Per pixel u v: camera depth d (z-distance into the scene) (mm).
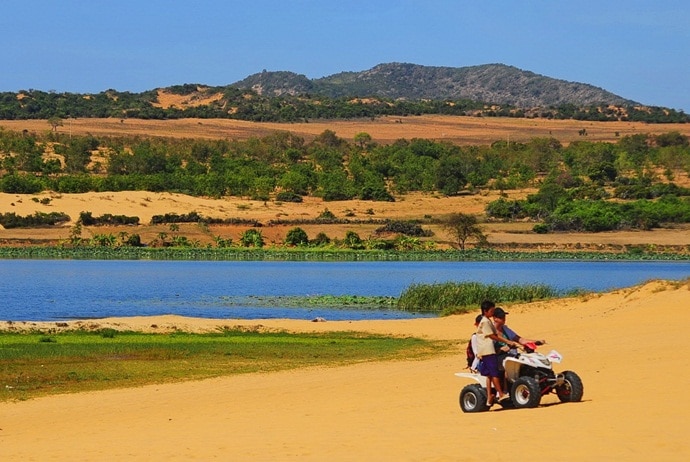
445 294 73188
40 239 170125
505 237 181500
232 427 23312
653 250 171125
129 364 39281
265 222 184375
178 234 177125
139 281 104812
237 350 44438
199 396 30469
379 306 76875
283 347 45938
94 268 128375
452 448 17984
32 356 41375
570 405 22391
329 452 18656
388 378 32719
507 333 23297
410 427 21281
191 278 110625
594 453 16812
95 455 19891
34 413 28109
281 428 22578
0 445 22406
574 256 163250
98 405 29359
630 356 33625
